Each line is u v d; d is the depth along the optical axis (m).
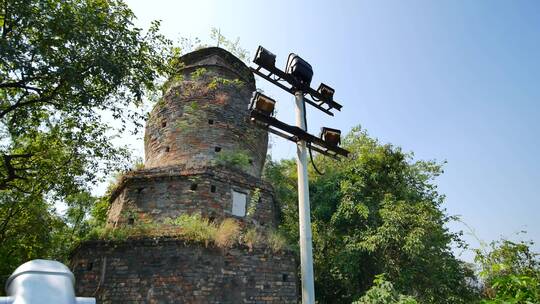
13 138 13.24
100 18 10.48
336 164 20.14
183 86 16.41
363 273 16.30
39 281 2.52
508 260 10.18
